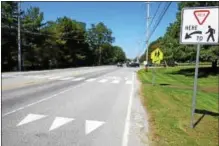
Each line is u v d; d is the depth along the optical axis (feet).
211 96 63.41
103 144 20.66
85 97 45.03
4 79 74.13
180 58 136.36
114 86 66.33
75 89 56.54
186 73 139.54
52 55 195.93
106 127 25.59
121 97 46.55
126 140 21.74
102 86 65.46
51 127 24.82
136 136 22.82
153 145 20.47
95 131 24.11
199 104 48.85
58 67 222.07
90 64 341.00
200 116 32.14
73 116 29.73
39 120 27.27
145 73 135.23
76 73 119.34
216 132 25.18
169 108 36.91
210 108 46.78
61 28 236.22
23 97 41.75
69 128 24.77
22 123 25.76
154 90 59.93
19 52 134.72
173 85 79.00
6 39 148.46
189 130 25.11
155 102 41.88
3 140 20.68
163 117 30.35
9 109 32.01
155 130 24.61
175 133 23.79
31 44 165.89
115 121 28.12
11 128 23.94
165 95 53.01
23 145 19.76
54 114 30.30
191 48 124.98
